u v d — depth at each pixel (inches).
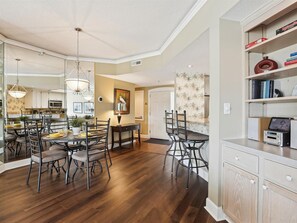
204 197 91.1
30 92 159.8
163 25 111.0
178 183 108.0
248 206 59.0
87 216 74.4
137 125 230.2
